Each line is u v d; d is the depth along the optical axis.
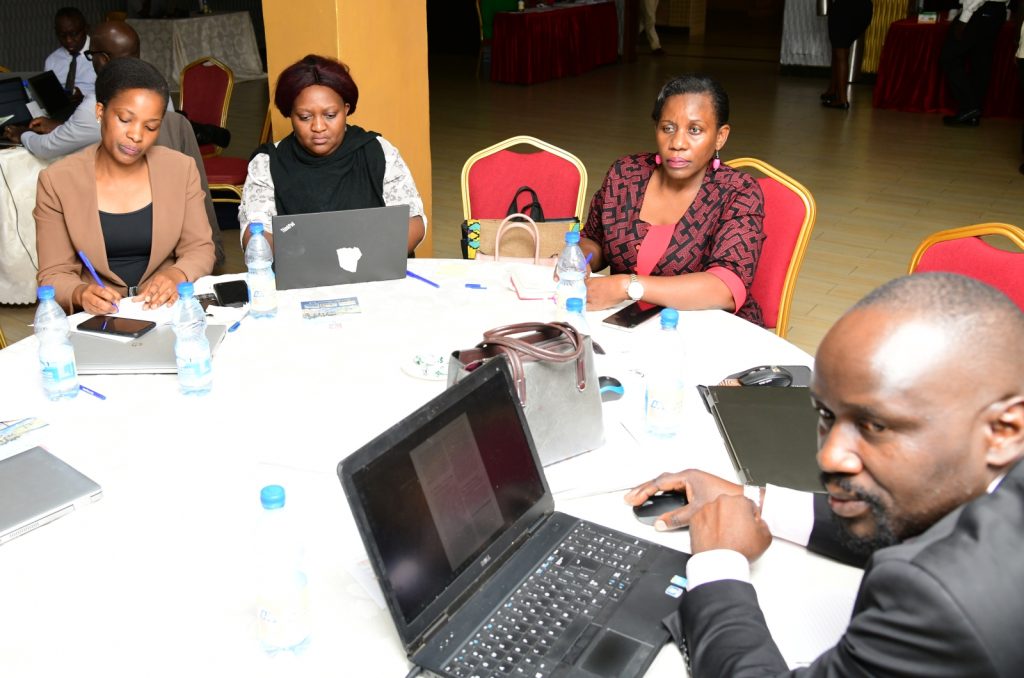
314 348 2.02
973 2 7.70
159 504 1.46
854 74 9.88
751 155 6.88
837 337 0.95
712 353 2.01
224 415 1.73
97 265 2.63
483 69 10.83
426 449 1.23
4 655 1.16
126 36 3.82
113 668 1.14
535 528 1.37
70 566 1.32
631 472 1.54
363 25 3.60
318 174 2.88
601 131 7.71
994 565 0.84
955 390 0.89
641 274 2.59
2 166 3.88
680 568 1.28
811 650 1.16
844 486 0.97
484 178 3.17
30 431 1.67
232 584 1.29
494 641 1.16
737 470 1.54
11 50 9.91
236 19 9.94
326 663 1.15
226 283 2.37
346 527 1.40
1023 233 2.09
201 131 4.83
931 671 0.85
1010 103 8.16
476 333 2.09
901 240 5.04
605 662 1.12
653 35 11.91
